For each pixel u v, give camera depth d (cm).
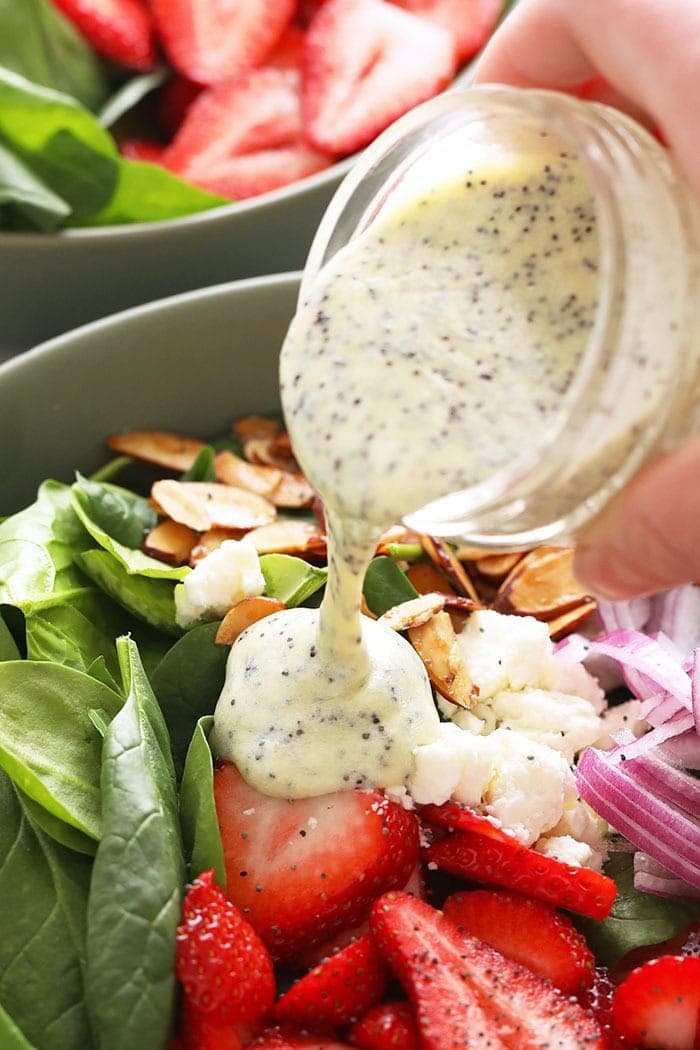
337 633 34
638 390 29
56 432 41
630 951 34
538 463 29
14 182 46
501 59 34
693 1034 32
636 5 31
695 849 34
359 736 34
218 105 51
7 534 38
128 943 32
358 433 31
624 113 34
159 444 42
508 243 32
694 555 30
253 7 52
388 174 33
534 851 34
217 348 42
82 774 34
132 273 46
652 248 29
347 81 51
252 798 34
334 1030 32
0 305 46
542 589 39
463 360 31
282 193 46
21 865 33
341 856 33
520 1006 32
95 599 38
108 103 52
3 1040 31
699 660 35
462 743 34
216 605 37
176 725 36
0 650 36
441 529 31
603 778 35
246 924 32
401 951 32
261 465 42
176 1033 32
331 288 32
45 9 50
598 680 38
